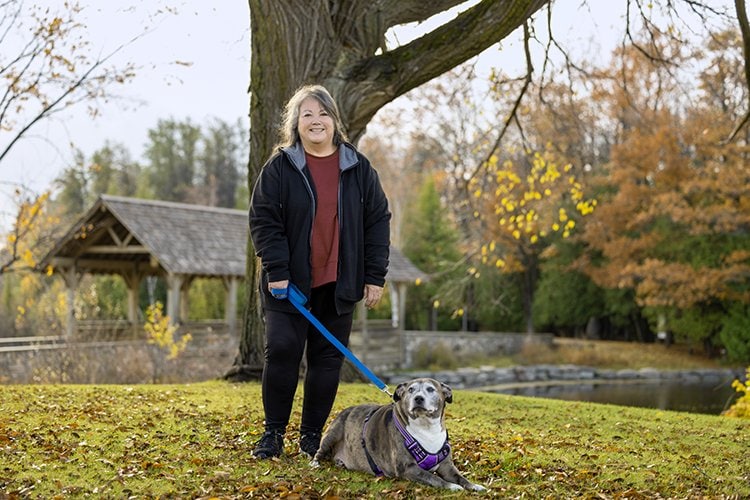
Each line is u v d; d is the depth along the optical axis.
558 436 7.05
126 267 25.52
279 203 5.30
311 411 5.64
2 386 8.99
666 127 27.86
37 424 6.51
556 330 41.81
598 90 20.09
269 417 5.52
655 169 29.00
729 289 29.45
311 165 5.40
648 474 5.54
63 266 23.02
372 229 5.55
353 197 5.41
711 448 6.80
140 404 7.79
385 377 26.34
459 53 9.46
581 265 33.50
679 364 31.83
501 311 37.03
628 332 40.03
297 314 5.40
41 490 4.61
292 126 5.46
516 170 21.00
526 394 23.97
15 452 5.40
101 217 23.36
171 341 17.59
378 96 9.79
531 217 15.26
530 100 19.77
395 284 29.39
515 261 34.72
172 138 65.69
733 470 5.83
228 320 24.09
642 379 29.47
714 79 18.72
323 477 4.99
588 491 4.98
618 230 31.97
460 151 30.19
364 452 5.11
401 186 47.12
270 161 5.39
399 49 9.84
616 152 29.81
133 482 4.82
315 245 5.36
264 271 5.41
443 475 4.88
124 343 17.38
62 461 5.26
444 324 40.75
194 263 22.77
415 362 29.25
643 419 8.54
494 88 13.81
